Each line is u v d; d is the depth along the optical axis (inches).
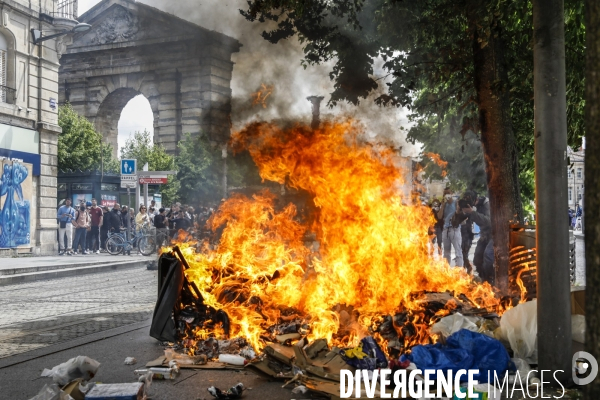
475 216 436.8
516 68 323.9
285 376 183.0
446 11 304.3
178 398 166.7
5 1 808.3
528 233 266.4
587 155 90.2
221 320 233.5
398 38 369.4
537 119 173.8
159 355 219.8
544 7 172.7
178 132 1704.0
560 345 171.8
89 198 1050.7
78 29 908.0
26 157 846.5
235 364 200.8
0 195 784.3
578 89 302.5
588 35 90.2
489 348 181.0
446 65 336.5
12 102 834.2
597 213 88.4
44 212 885.2
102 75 1892.2
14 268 561.6
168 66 1707.7
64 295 422.9
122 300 394.3
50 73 899.4
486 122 303.9
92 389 160.9
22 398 168.9
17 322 306.2
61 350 229.6
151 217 917.2
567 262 172.4
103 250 903.7
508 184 300.4
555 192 171.9
